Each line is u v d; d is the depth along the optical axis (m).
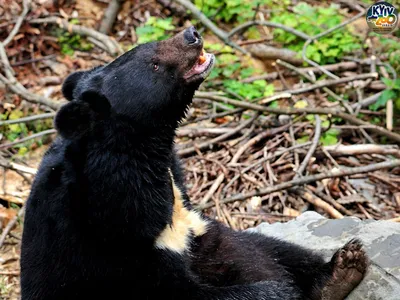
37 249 5.80
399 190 9.32
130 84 5.79
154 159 5.86
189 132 10.41
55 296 5.74
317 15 12.68
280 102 11.40
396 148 9.95
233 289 5.88
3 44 11.77
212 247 6.39
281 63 11.03
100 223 5.65
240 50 11.98
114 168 5.67
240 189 9.38
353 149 9.84
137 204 5.72
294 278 6.68
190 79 5.98
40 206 5.80
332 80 10.87
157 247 5.82
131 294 5.75
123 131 5.71
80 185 5.66
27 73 12.09
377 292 6.36
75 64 12.28
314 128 10.41
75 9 13.14
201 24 13.08
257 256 6.53
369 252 6.91
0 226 9.19
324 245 7.14
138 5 13.29
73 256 5.68
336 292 6.47
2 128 10.93
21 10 12.78
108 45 11.91
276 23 12.15
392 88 10.74
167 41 5.98
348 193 9.27
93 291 5.72
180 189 6.50
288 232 7.50
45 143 10.79
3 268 8.63
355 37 12.41
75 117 5.61
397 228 7.24
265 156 9.77
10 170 10.02
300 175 9.23
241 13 13.05
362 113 10.95
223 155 9.98
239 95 11.45
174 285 5.83
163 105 5.87
